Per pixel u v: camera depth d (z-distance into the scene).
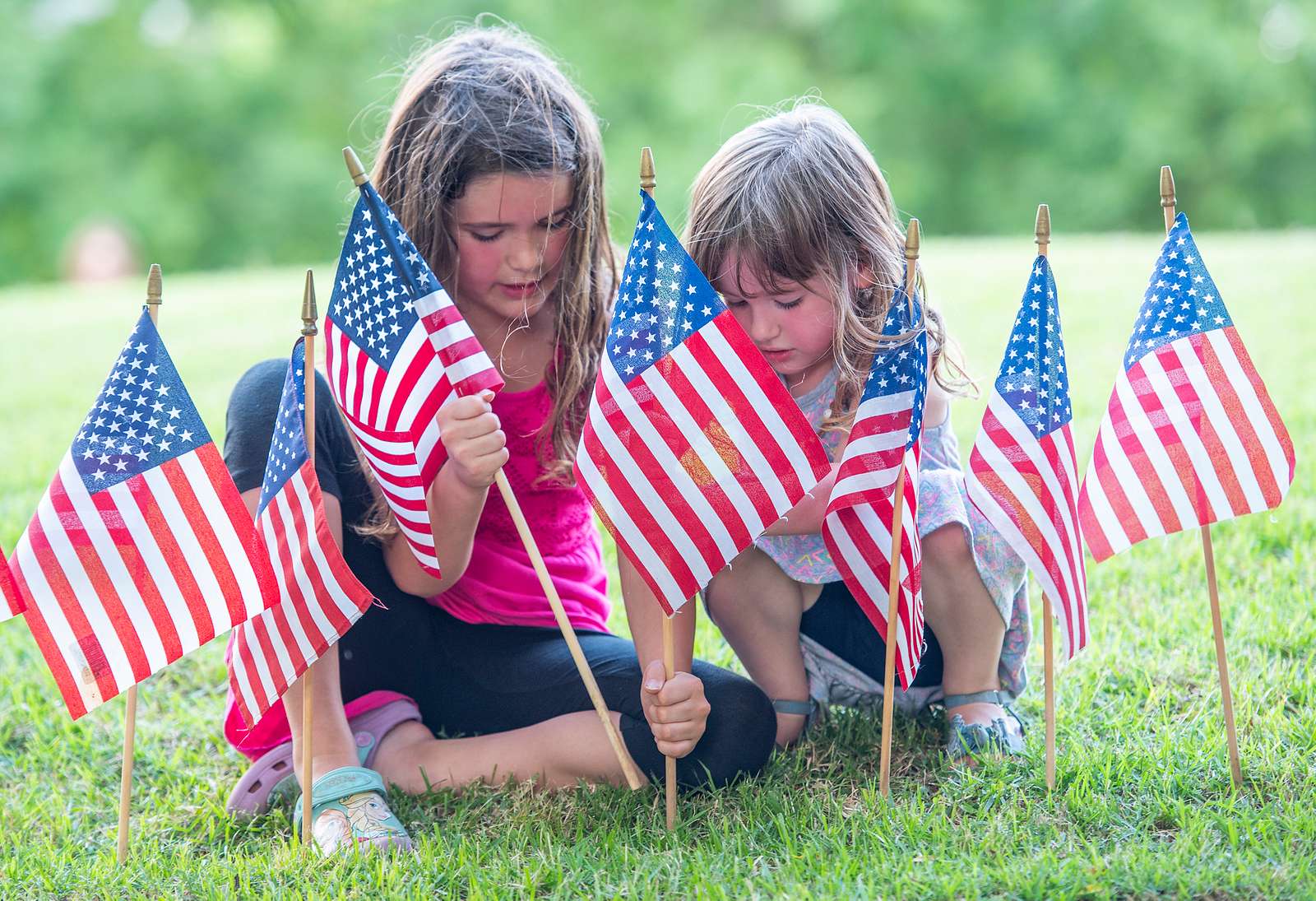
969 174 57.94
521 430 7.93
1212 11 56.34
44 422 17.05
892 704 7.01
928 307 7.62
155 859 6.95
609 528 6.96
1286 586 9.40
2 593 6.61
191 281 37.19
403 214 7.50
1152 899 5.94
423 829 7.16
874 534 7.15
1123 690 8.27
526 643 7.93
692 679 6.86
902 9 57.03
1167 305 7.04
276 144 58.69
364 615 7.72
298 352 7.11
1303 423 13.10
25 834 7.43
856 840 6.59
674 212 51.88
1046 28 57.28
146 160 58.22
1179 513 6.99
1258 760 7.13
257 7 60.50
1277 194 56.00
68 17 59.47
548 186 7.30
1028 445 6.91
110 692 6.76
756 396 6.88
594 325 7.93
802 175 7.26
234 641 7.24
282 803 7.57
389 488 7.07
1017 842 6.54
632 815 7.16
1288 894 5.88
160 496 6.76
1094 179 56.00
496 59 7.54
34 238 57.12
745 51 57.25
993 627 7.52
